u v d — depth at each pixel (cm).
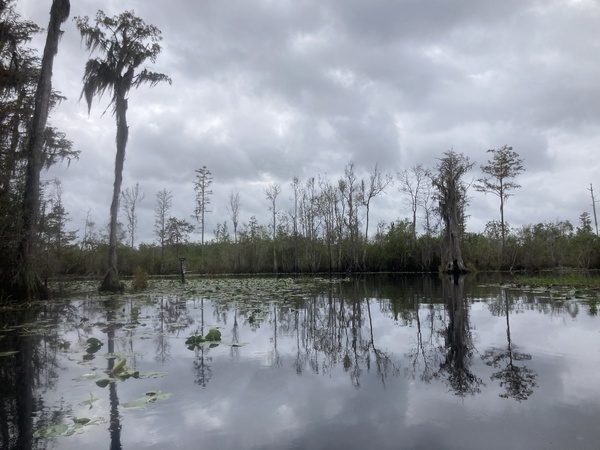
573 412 264
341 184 4247
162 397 306
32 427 257
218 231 5447
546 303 912
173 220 4703
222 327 661
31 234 1194
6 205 1147
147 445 228
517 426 243
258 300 1155
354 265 4291
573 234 4316
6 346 531
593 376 345
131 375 371
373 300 1098
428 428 243
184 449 222
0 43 1178
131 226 5203
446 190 3212
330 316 789
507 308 834
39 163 1224
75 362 435
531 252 4062
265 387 334
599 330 559
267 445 224
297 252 4719
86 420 264
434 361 414
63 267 1742
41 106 1225
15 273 1160
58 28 1259
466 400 293
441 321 688
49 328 681
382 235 4434
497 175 3666
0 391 336
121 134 1572
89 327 682
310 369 390
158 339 559
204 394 317
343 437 233
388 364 406
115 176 1566
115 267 1552
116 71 1553
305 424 254
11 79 1252
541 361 401
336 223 4422
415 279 2439
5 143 1191
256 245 4844
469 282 1938
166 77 1634
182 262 2100
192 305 1038
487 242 4153
